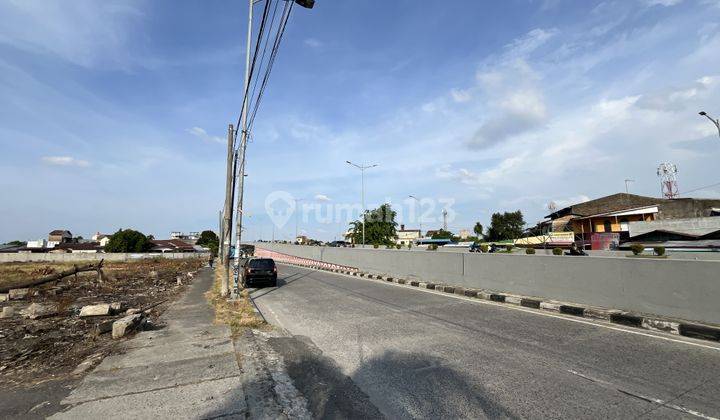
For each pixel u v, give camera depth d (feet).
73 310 40.68
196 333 25.48
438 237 329.31
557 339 22.62
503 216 268.41
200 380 16.61
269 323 30.22
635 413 13.00
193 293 52.95
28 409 13.82
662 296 26.25
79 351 22.12
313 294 48.03
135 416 13.19
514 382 15.98
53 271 101.55
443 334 24.52
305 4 23.17
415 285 53.78
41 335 27.94
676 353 19.51
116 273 104.47
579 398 14.25
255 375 17.19
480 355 19.77
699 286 24.29
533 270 36.94
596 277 30.89
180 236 504.84
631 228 141.79
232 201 74.02
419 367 18.28
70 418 13.06
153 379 16.72
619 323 26.73
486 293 39.88
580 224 174.60
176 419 12.98
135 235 250.37
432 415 13.33
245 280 59.57
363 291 49.11
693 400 13.91
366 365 18.89
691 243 113.09
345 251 92.53
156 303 44.62
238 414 13.39
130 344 22.77
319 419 13.25
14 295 55.21
